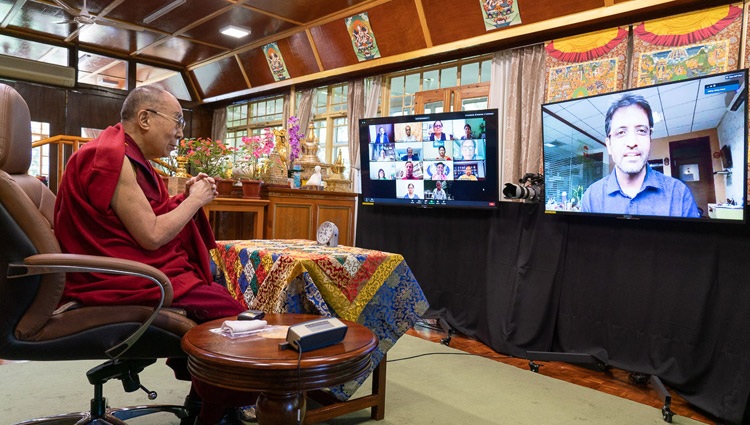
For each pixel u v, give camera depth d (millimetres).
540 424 2283
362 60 5613
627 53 3744
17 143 1615
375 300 2209
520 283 3594
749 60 3135
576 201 3279
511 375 3037
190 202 1722
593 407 2545
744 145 2441
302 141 4953
